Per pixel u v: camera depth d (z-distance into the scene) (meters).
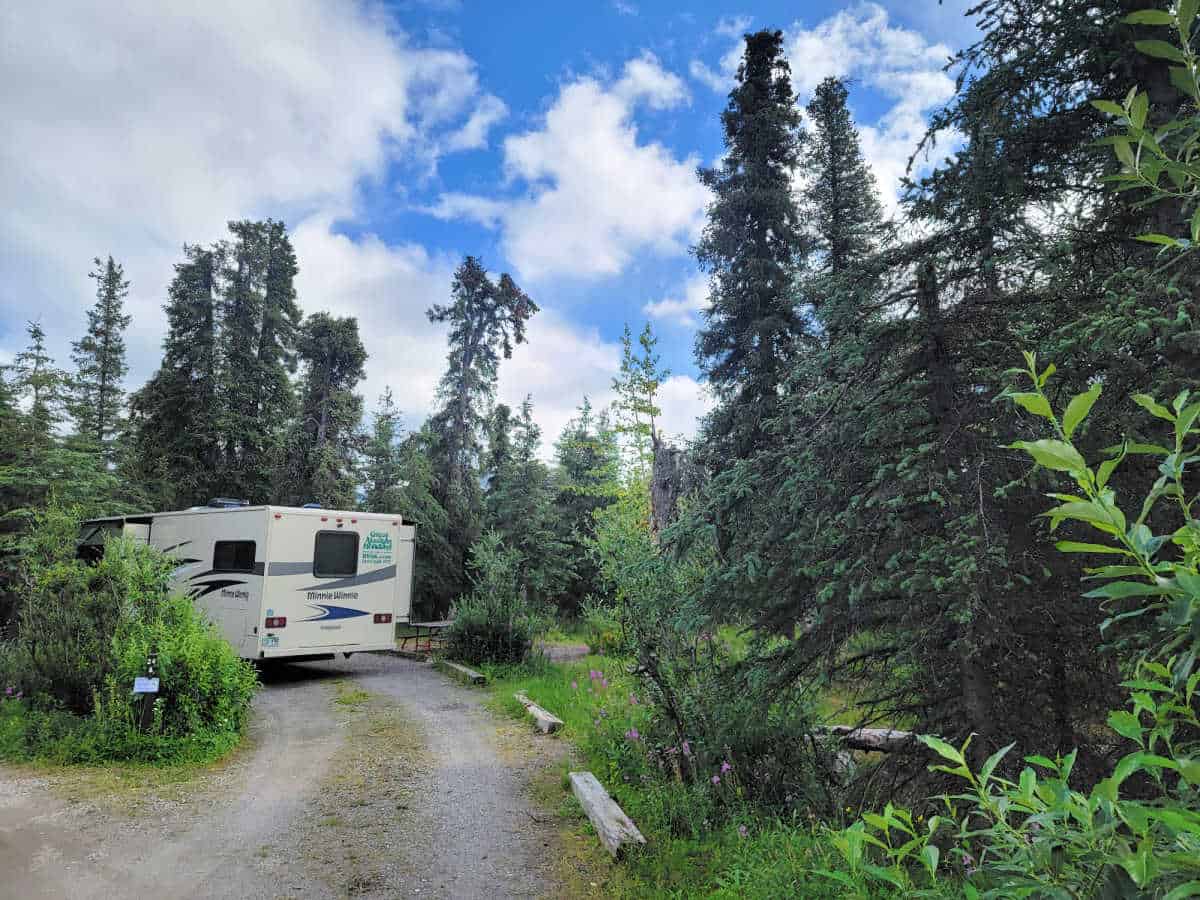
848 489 4.57
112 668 7.61
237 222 28.75
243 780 6.63
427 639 17.31
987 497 3.82
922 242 4.65
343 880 4.54
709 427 15.20
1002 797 1.45
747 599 4.87
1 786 6.17
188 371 26.86
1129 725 1.26
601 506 26.70
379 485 25.16
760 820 5.15
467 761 7.37
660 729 6.31
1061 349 3.44
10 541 14.58
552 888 4.45
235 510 12.69
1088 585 3.74
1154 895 1.20
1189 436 3.03
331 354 27.67
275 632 12.04
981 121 4.23
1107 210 4.12
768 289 14.84
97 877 4.51
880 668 5.04
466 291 26.72
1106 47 3.85
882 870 1.72
